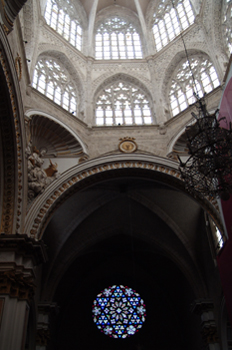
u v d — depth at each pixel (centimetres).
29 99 1736
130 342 2569
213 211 1652
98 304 2664
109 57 2494
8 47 1291
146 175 1841
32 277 1404
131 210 2272
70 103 2141
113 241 2580
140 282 2797
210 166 1071
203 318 2011
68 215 2086
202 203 1719
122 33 2684
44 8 2231
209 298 2080
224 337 1886
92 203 2123
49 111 1812
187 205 2102
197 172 1127
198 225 2162
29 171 1639
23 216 1527
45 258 1522
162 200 2130
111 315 2617
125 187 2088
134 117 2167
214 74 2008
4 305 1256
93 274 2739
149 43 2514
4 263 1345
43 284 2041
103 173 1805
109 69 2359
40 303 1958
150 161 1814
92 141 1916
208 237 1989
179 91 2181
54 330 2444
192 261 2198
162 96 2195
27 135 1619
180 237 2164
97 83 2277
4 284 1297
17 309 1298
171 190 2067
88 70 2314
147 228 2320
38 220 1573
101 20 2747
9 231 1441
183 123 1894
